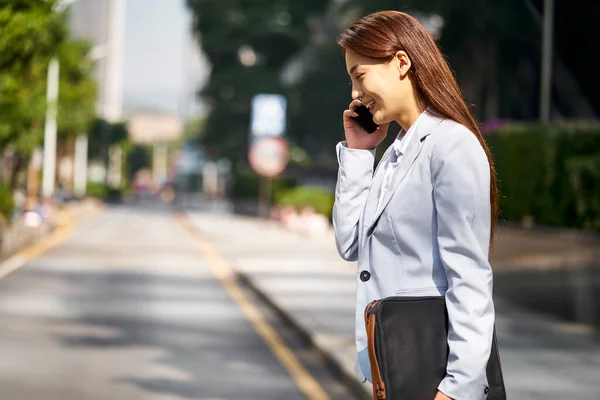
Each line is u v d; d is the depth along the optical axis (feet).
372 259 13.17
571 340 52.08
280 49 307.17
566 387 38.55
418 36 13.12
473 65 189.47
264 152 196.95
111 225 215.72
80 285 84.07
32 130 129.80
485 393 12.28
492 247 13.41
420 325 12.34
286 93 292.61
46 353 49.44
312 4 304.71
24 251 124.36
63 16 192.34
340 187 14.24
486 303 12.25
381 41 13.05
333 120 286.05
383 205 12.96
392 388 12.16
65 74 224.74
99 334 56.44
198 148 332.60
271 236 178.09
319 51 287.07
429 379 12.19
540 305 63.46
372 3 193.57
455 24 180.86
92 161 430.20
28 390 40.09
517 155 70.08
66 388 40.75
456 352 12.04
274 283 85.92
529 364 44.34
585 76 157.48
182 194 529.04
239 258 119.03
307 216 197.36
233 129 307.99
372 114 13.87
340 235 14.17
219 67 314.35
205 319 65.10
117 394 39.78
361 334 13.25
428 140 12.77
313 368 47.83
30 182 209.97
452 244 12.36
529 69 194.70
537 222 67.10
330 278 93.04
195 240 162.09
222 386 42.37
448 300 12.31
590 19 151.02
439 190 12.46
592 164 59.77
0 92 106.01
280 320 66.28
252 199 300.20
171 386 41.88
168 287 85.20
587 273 56.29
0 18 86.17
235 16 306.14
